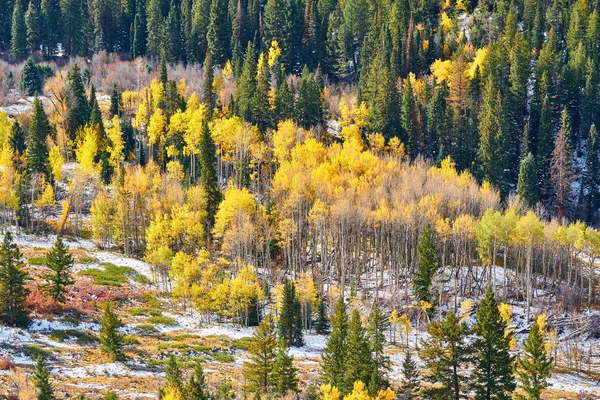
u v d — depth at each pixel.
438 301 97.38
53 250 79.69
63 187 128.75
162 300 92.50
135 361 67.94
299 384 65.19
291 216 111.50
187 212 105.25
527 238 99.19
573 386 77.44
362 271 110.00
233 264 103.06
